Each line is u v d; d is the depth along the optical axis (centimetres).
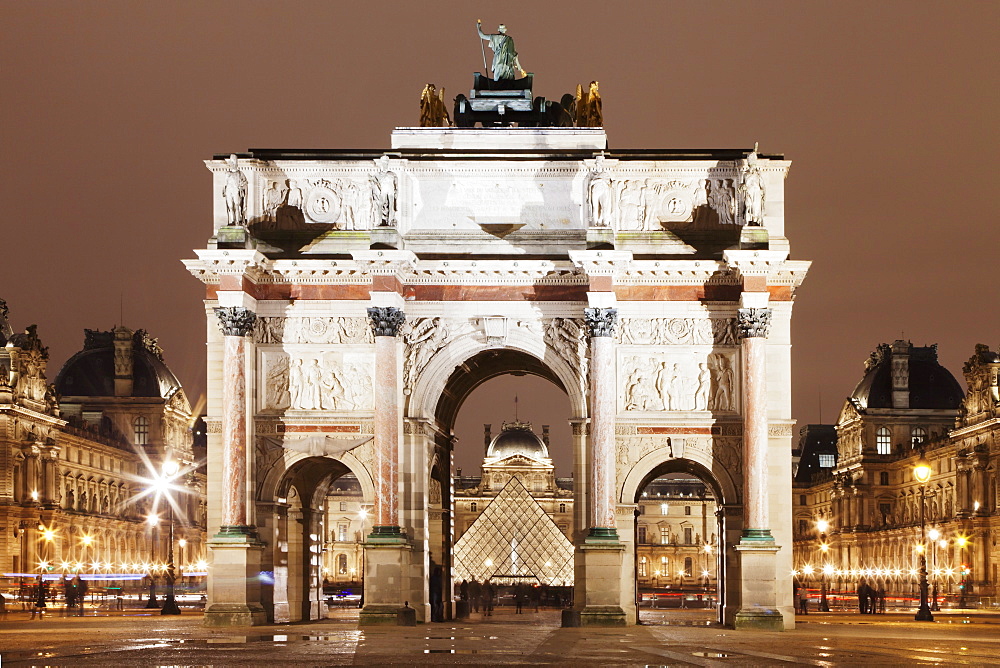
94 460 18575
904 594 19975
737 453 7325
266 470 7400
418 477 7400
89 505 18300
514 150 7656
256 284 7475
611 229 7262
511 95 8062
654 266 7300
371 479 7369
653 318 7388
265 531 7375
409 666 4231
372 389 7431
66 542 17088
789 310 7338
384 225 7312
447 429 8444
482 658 4597
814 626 7462
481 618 8981
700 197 7531
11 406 15350
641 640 5728
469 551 15012
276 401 7444
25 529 15575
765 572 6962
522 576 14962
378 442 7206
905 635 6338
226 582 7106
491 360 8262
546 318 7419
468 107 8056
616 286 7400
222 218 7419
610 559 7069
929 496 19775
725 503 7312
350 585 19238
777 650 5081
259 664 4275
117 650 4944
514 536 15038
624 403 7362
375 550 7138
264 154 7656
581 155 7575
